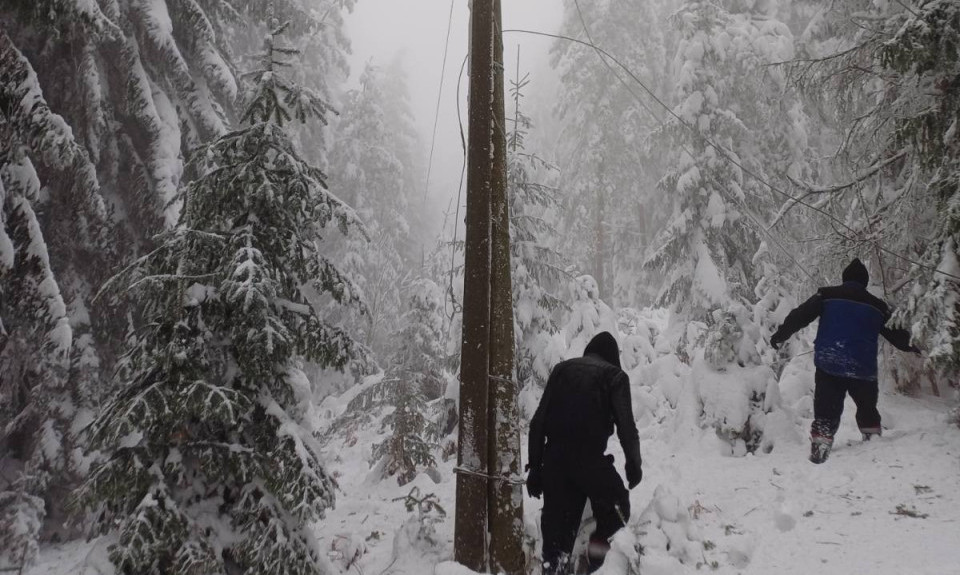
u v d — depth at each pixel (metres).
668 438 6.89
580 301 9.66
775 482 5.32
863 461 5.37
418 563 4.55
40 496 7.87
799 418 6.75
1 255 6.30
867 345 5.75
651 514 4.39
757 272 12.89
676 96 15.12
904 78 6.70
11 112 6.77
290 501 3.91
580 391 3.97
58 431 7.89
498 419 4.16
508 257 4.41
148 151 8.77
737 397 6.50
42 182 8.44
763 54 15.29
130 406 3.76
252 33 16.30
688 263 14.12
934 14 5.83
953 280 5.38
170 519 3.72
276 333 4.12
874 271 7.57
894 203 7.07
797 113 15.24
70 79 8.49
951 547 3.71
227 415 3.79
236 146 4.47
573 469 3.78
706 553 4.20
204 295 4.11
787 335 6.21
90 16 6.86
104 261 8.79
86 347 8.40
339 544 5.00
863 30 8.32
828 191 7.57
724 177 13.86
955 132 5.85
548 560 3.70
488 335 4.20
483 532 4.00
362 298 4.72
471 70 4.53
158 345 4.03
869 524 4.27
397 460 8.08
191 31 9.67
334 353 4.45
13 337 7.33
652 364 9.47
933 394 7.49
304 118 4.83
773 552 4.10
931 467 4.91
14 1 6.93
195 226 4.52
